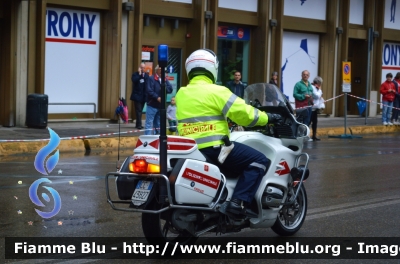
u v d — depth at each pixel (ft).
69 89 58.34
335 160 43.65
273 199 20.62
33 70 54.75
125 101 58.75
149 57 64.39
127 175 18.69
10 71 53.16
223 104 19.20
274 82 61.62
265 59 72.95
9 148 43.52
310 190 31.83
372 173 37.81
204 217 19.04
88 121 59.11
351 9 84.02
